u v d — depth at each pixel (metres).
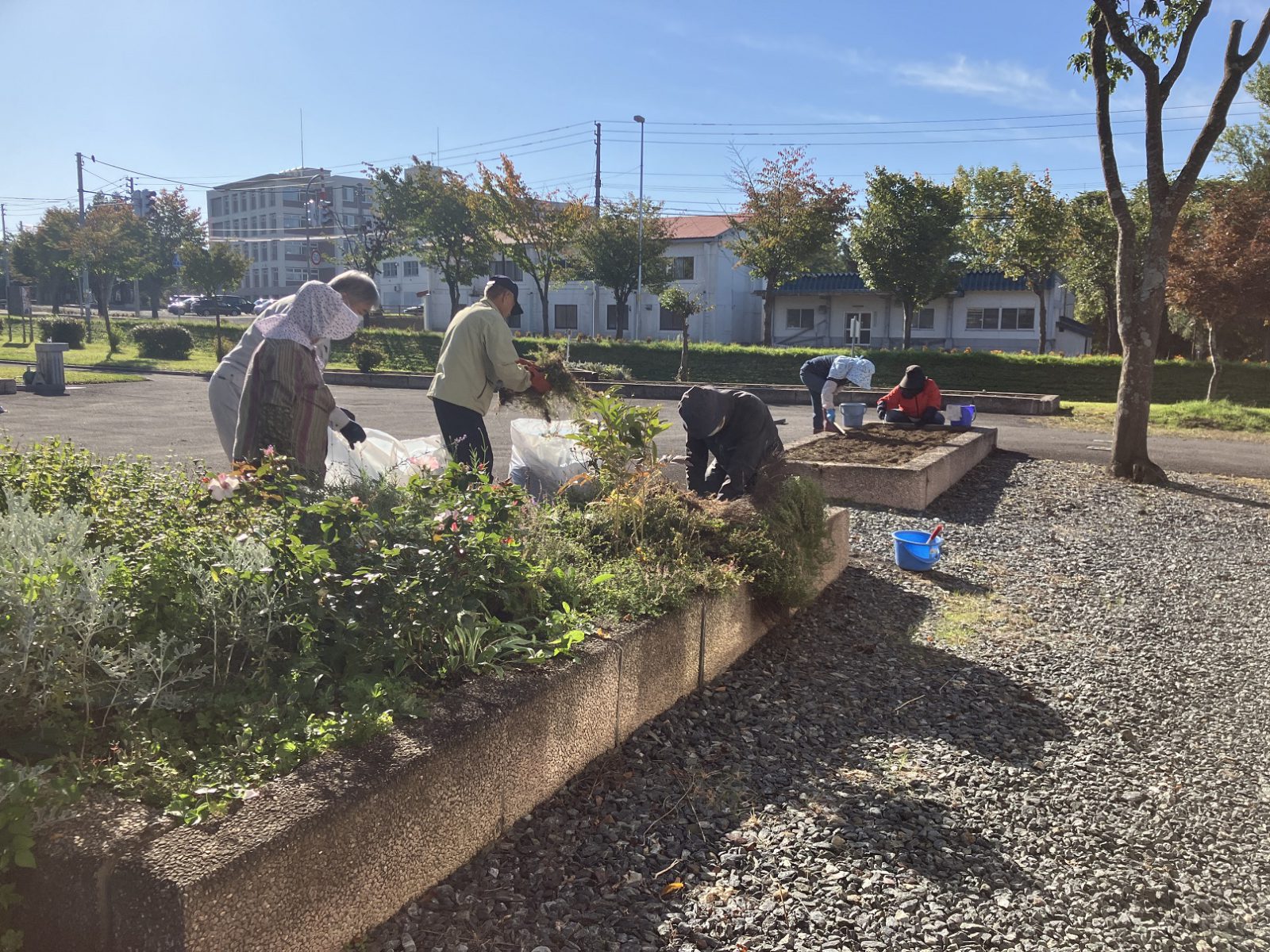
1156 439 14.61
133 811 1.90
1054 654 4.75
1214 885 2.80
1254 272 17.70
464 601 2.92
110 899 1.72
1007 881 2.72
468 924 2.25
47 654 2.14
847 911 2.49
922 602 5.51
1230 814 3.23
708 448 6.00
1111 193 9.86
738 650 4.27
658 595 3.60
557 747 2.87
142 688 2.21
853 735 3.63
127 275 44.78
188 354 32.00
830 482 8.48
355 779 2.11
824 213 34.28
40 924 1.80
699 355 28.75
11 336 36.81
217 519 3.10
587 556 3.95
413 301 59.47
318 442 3.83
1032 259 32.22
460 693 2.64
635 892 2.49
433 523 2.98
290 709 2.34
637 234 37.91
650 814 2.88
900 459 8.92
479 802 2.50
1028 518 8.09
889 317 40.69
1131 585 6.10
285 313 3.81
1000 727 3.83
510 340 5.23
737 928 2.38
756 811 2.98
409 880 2.26
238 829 1.86
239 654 2.58
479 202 38.88
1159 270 9.80
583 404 5.63
